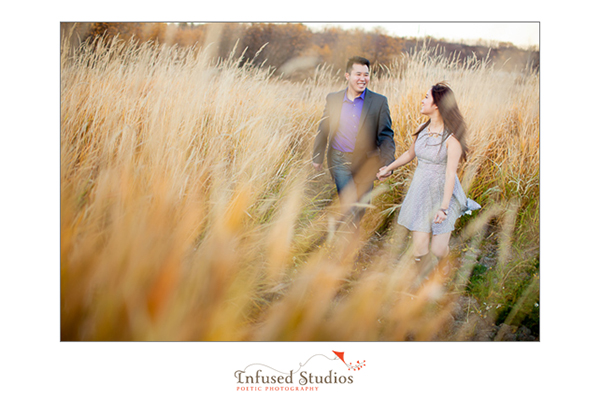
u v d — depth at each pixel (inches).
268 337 97.3
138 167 106.7
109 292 95.5
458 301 107.1
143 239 96.7
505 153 135.9
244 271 100.4
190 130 115.0
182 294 95.9
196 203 103.9
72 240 98.3
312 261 109.6
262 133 121.3
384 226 131.6
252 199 112.3
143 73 125.7
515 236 124.0
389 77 150.3
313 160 122.1
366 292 105.4
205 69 128.2
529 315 103.9
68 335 95.2
